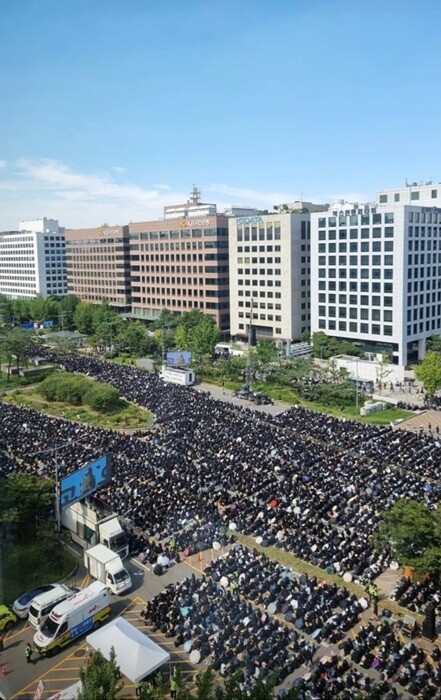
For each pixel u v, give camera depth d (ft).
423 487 204.74
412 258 442.09
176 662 127.85
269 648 126.41
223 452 242.58
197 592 148.66
